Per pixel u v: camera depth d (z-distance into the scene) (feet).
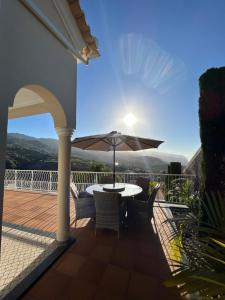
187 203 18.85
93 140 15.17
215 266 4.43
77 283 8.13
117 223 11.99
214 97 8.41
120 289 7.78
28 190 27.12
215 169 8.14
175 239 6.90
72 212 17.47
